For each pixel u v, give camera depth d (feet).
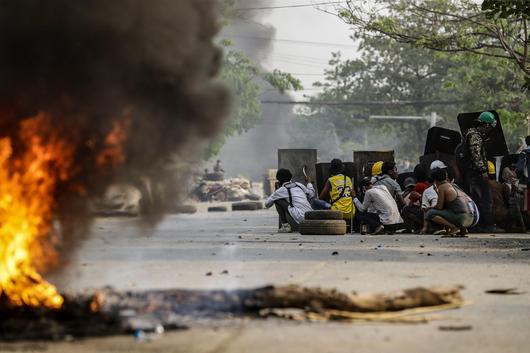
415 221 128.47
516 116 244.63
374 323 43.73
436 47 204.95
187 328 41.16
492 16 135.54
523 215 130.00
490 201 127.75
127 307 44.01
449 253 88.48
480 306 50.14
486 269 71.82
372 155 142.10
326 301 45.75
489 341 39.42
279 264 75.20
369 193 125.29
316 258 81.61
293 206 128.16
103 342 38.22
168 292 47.11
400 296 47.55
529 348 37.88
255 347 37.27
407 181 140.97
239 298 45.55
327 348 37.24
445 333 41.29
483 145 128.26
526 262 78.18
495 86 322.14
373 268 72.18
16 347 37.22
